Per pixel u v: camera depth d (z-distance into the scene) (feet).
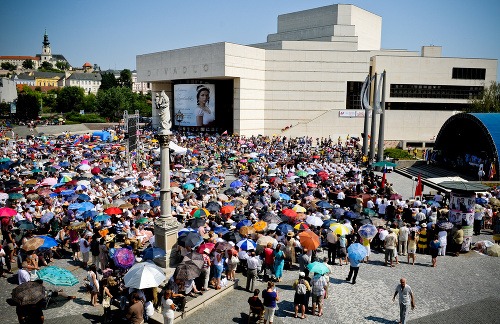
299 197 83.71
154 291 46.37
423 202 83.66
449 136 152.15
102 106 396.78
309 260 53.52
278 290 53.01
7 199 75.77
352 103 238.48
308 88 234.79
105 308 43.62
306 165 126.62
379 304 49.37
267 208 72.90
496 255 65.21
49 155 141.59
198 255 48.37
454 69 230.27
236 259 53.83
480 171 122.62
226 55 206.28
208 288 51.55
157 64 249.14
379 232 65.62
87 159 124.67
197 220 60.03
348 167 131.44
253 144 179.63
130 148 115.85
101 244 54.60
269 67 231.91
